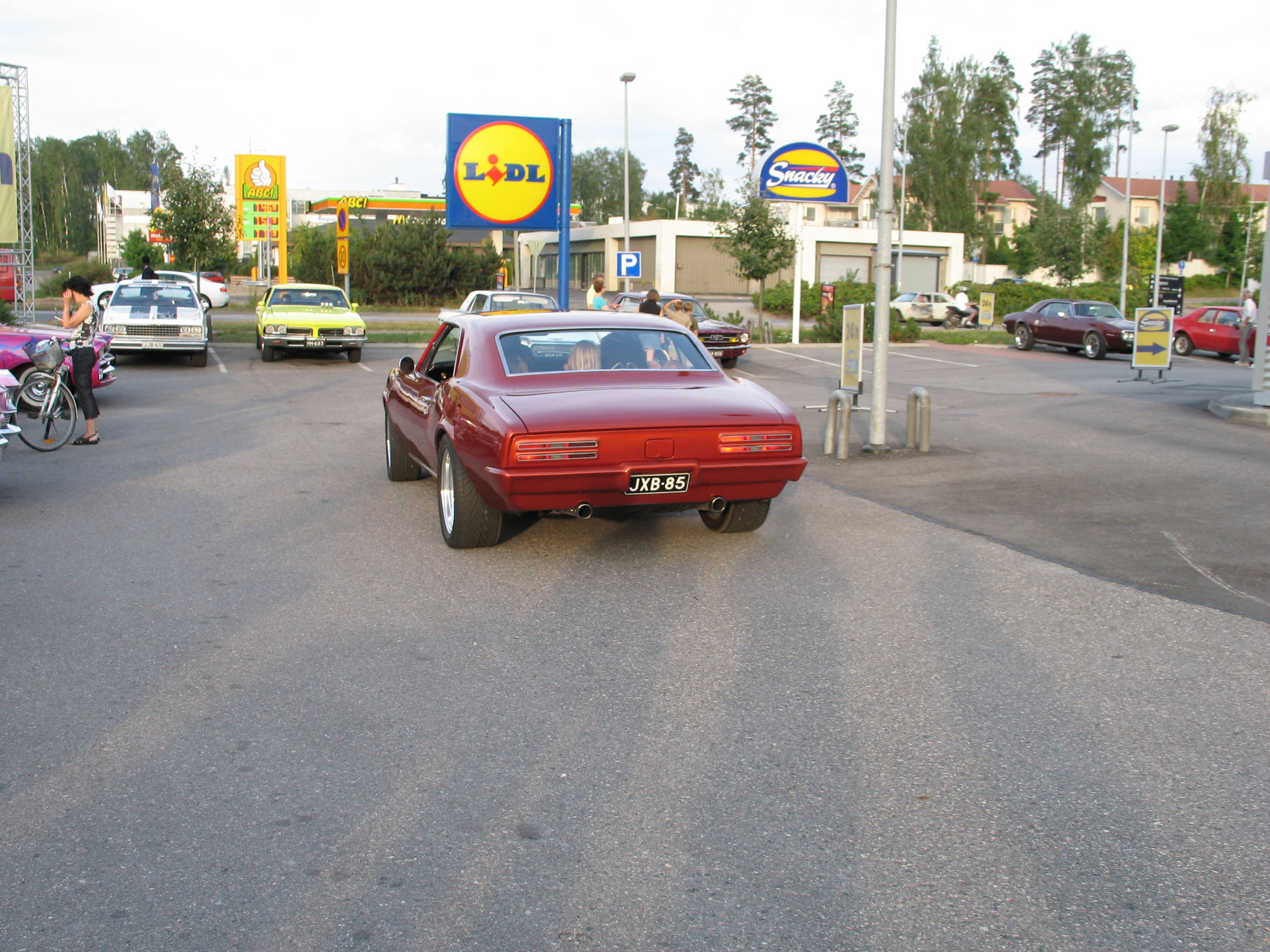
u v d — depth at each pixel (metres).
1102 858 3.24
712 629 5.42
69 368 11.90
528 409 6.29
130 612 5.65
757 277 35.12
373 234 51.25
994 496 9.09
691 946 2.80
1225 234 77.19
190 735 4.09
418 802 3.57
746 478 6.48
